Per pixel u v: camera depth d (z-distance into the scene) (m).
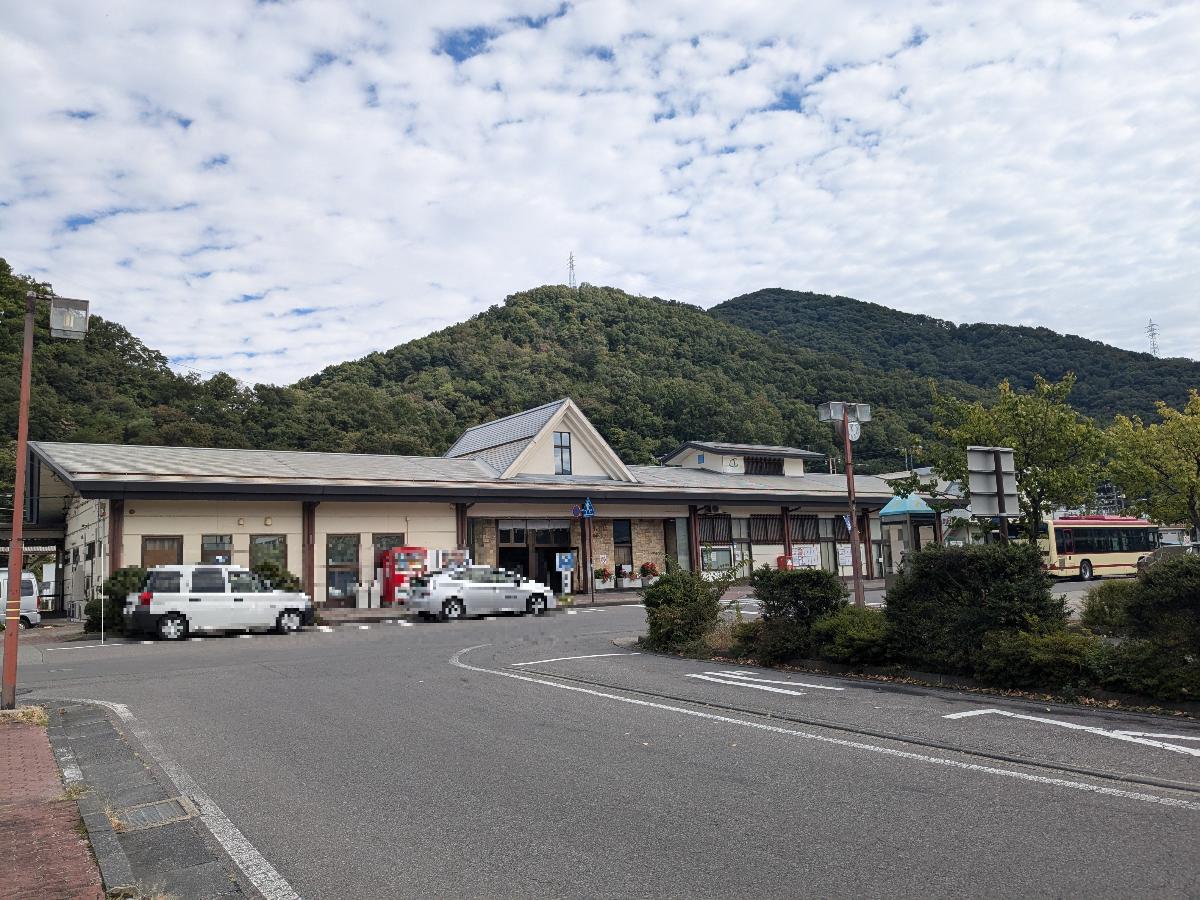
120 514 25.80
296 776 7.55
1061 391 23.66
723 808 6.30
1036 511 22.89
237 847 5.78
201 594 21.11
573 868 5.20
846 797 6.50
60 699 12.25
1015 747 7.96
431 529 31.73
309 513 28.98
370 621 25.66
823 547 43.44
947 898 4.59
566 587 34.41
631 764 7.66
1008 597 11.38
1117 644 10.38
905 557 14.45
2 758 8.55
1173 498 32.59
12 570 11.62
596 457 38.00
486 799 6.68
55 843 5.88
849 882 4.84
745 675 13.08
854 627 13.16
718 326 101.44
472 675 13.60
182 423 56.81
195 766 8.05
